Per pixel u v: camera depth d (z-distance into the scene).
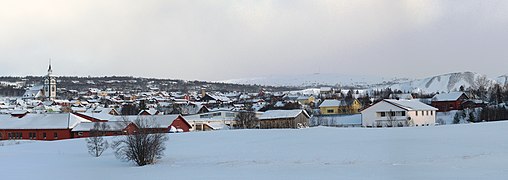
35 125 96.25
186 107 166.75
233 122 110.88
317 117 122.94
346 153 41.12
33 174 36.56
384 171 30.92
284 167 35.00
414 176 28.28
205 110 151.25
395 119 98.81
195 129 104.12
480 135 50.44
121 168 39.66
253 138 58.56
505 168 29.91
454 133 53.50
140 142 41.91
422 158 36.34
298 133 61.38
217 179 30.14
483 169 29.81
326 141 51.31
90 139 56.62
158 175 33.56
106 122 88.81
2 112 144.62
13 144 73.94
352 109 137.88
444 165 32.38
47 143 66.50
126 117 94.38
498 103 116.12
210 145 53.78
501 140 45.59
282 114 108.00
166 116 95.94
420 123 100.25
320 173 31.20
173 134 67.38
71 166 41.97
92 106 198.75
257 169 34.47
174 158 44.38
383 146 44.69
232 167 36.25
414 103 104.88
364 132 59.44
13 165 43.56
